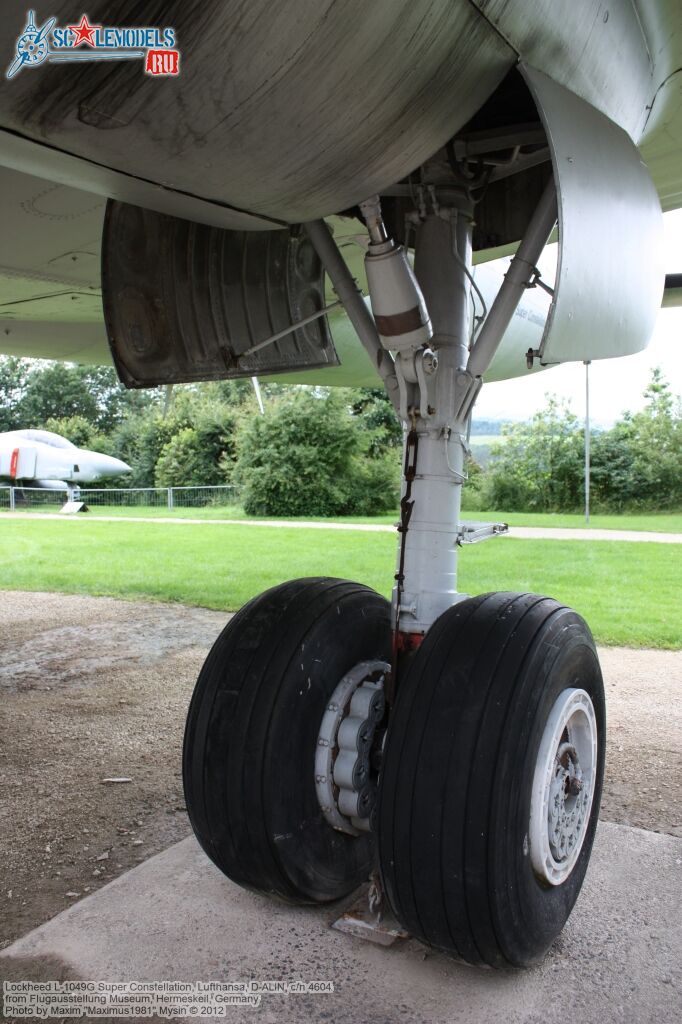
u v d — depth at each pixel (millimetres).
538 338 4965
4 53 1335
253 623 2164
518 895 1772
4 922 2143
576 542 12508
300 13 1362
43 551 11547
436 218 2377
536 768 1814
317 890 2143
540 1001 1796
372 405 23984
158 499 26375
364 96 1562
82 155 1645
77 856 2520
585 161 1729
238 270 2906
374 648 2334
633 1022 1728
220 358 2912
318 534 14273
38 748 3494
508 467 22891
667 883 2303
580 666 2059
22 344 5973
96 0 1271
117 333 2705
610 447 22000
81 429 35000
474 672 1833
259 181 1772
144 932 2061
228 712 2033
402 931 2061
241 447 21516
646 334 2049
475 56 1626
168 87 1442
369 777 2162
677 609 6848
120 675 4770
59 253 3803
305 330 3119
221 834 2049
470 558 10328
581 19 1761
